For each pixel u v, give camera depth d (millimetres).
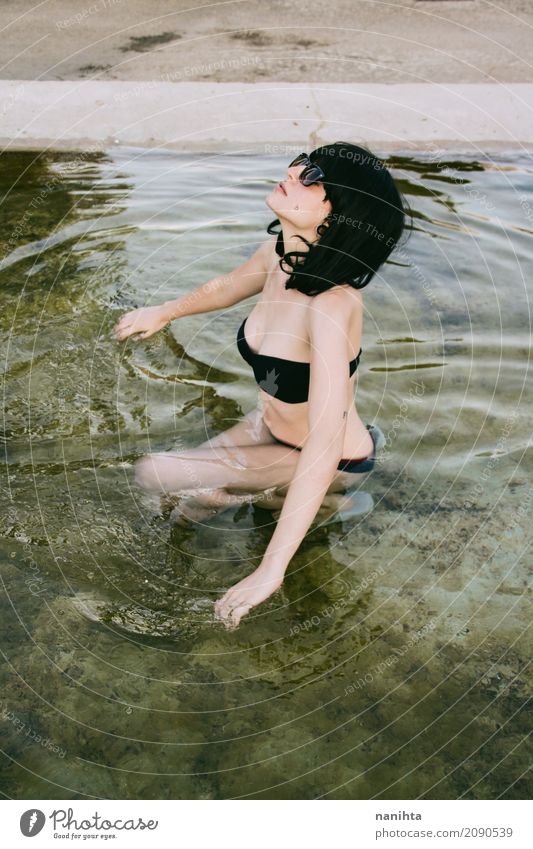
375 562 2357
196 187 4391
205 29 6859
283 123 5277
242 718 1918
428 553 2393
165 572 2264
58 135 5047
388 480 2637
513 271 3732
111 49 6328
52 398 2844
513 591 2287
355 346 2393
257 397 2912
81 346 3094
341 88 5797
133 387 2924
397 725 1921
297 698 1971
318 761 1836
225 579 2254
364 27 7020
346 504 2547
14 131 5059
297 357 2357
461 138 5211
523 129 5344
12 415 2760
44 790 1759
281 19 7152
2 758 1810
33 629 2090
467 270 3725
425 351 3205
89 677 1986
